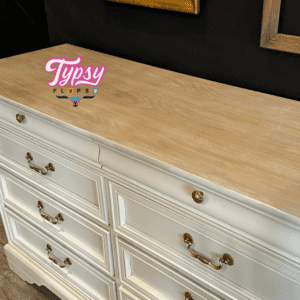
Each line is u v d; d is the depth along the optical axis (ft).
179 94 4.12
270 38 3.90
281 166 2.84
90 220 4.12
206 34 4.49
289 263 2.56
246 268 2.88
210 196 2.81
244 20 4.11
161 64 5.14
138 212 3.53
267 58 4.10
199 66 4.74
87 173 3.76
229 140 3.21
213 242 3.02
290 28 3.81
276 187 2.61
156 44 5.06
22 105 3.91
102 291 4.58
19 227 5.47
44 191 4.57
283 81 4.08
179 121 3.54
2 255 6.41
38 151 4.25
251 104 3.86
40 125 3.95
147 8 4.90
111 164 3.43
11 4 7.86
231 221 2.77
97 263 4.32
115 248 4.00
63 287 5.10
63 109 3.81
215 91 4.19
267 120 3.52
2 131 4.61
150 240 3.55
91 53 5.56
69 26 6.07
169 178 3.03
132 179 3.33
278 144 3.13
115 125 3.48
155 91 4.21
